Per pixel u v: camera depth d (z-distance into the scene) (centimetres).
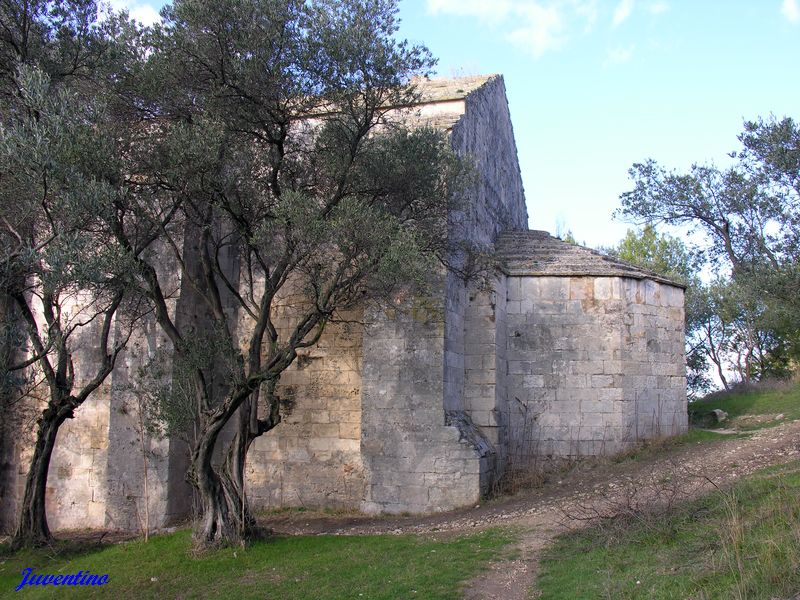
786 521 862
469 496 1439
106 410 1712
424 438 1476
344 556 1084
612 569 894
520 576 939
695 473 1343
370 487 1490
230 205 1226
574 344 1706
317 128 1350
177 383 1278
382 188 1268
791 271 1332
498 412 1625
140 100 1264
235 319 1722
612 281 1719
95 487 1684
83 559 1234
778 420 1838
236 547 1141
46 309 1303
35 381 1720
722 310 3388
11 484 1714
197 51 1159
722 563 806
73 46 1289
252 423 1214
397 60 1222
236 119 1214
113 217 1110
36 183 1027
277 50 1172
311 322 1185
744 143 1422
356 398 1606
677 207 1864
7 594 1084
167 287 1644
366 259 1131
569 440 1670
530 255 1852
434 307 1509
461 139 1673
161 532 1443
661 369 1759
